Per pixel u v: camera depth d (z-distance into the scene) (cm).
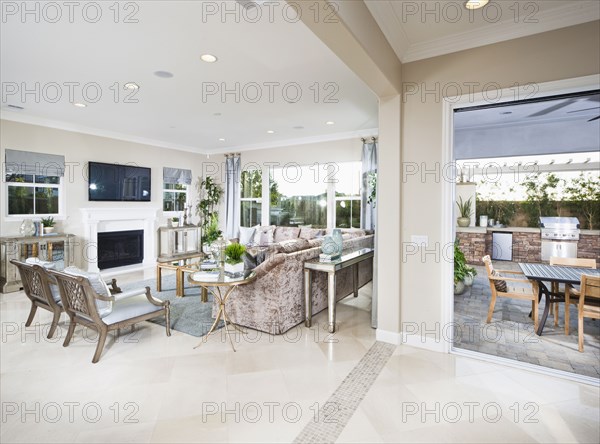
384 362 277
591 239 555
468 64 279
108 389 235
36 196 539
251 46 298
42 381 245
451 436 188
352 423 199
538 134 570
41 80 378
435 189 295
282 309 335
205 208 797
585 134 542
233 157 790
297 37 283
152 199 704
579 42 239
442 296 294
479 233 618
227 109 485
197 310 408
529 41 255
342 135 647
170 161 740
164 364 272
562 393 231
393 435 189
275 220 746
